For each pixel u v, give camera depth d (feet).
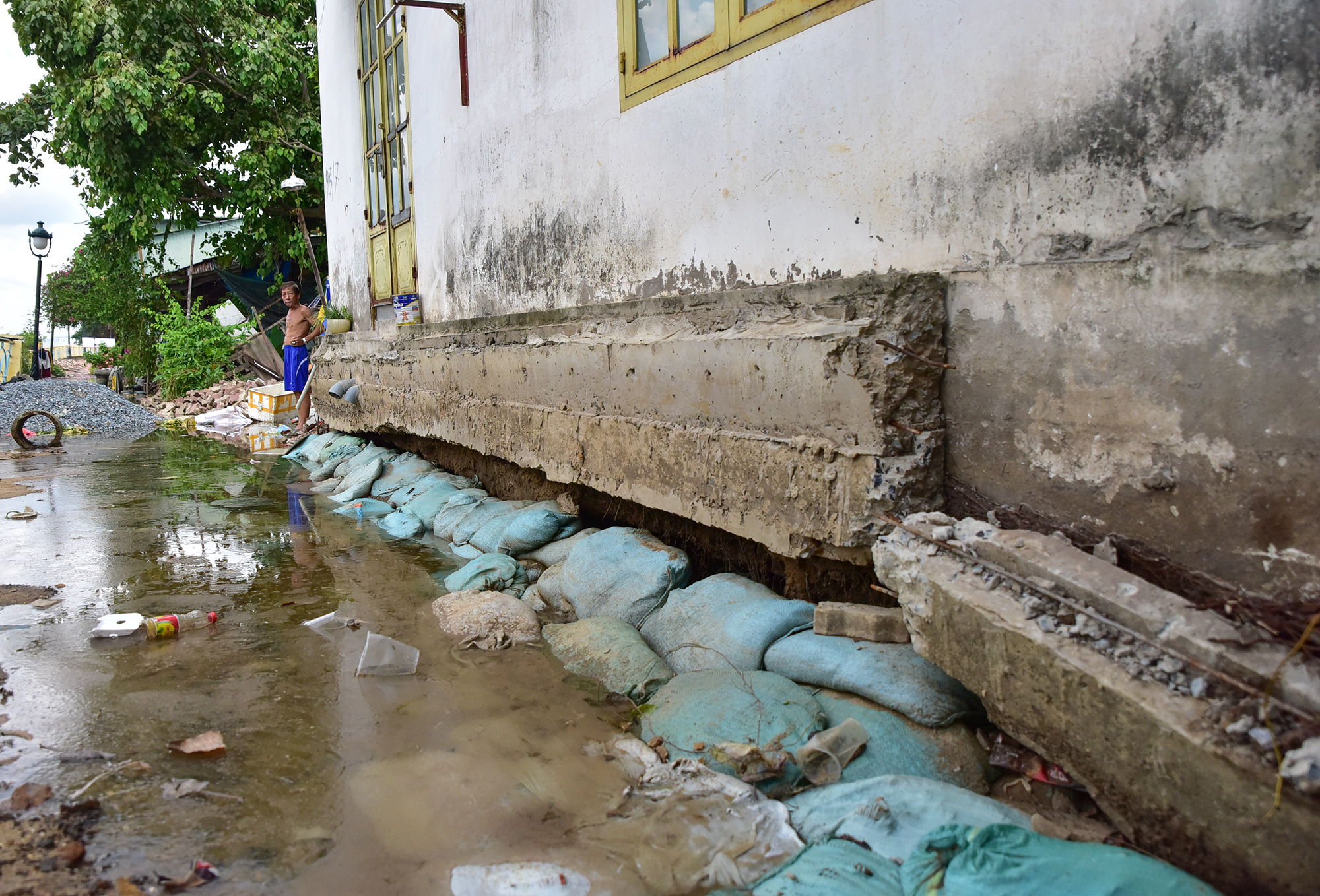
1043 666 6.65
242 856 6.87
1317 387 5.95
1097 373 7.43
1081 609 6.66
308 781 8.03
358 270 30.66
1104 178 7.20
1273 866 5.26
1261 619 6.07
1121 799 6.26
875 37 9.27
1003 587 7.31
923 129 8.84
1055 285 7.70
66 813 7.38
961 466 8.90
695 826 7.19
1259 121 6.12
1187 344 6.72
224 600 13.66
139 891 6.39
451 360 20.53
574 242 15.88
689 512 12.07
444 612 12.71
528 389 16.85
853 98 9.62
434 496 19.48
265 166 47.47
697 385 11.85
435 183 22.67
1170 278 6.79
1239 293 6.34
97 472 27.55
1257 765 5.27
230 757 8.46
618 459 13.79
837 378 9.33
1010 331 8.18
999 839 6.10
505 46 17.94
